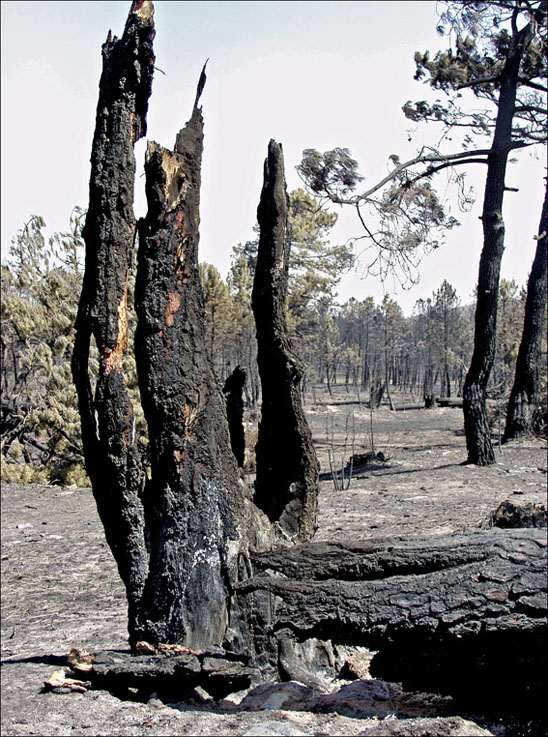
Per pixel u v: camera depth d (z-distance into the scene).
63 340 16.06
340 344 80.56
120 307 4.37
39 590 7.35
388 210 12.42
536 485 12.67
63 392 15.58
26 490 13.68
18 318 16.20
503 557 3.51
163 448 4.27
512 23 14.81
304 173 12.38
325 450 24.02
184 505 4.24
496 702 3.53
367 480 14.68
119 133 4.36
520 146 14.49
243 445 5.07
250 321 42.50
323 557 3.92
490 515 8.57
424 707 3.74
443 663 3.53
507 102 14.61
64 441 15.43
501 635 3.39
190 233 4.32
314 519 5.18
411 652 3.59
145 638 4.24
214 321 36.88
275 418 5.14
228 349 44.75
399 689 4.10
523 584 3.40
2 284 16.92
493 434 21.94
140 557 4.34
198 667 3.79
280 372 4.98
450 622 3.44
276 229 4.89
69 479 14.62
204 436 4.30
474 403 15.41
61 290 16.84
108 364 4.36
